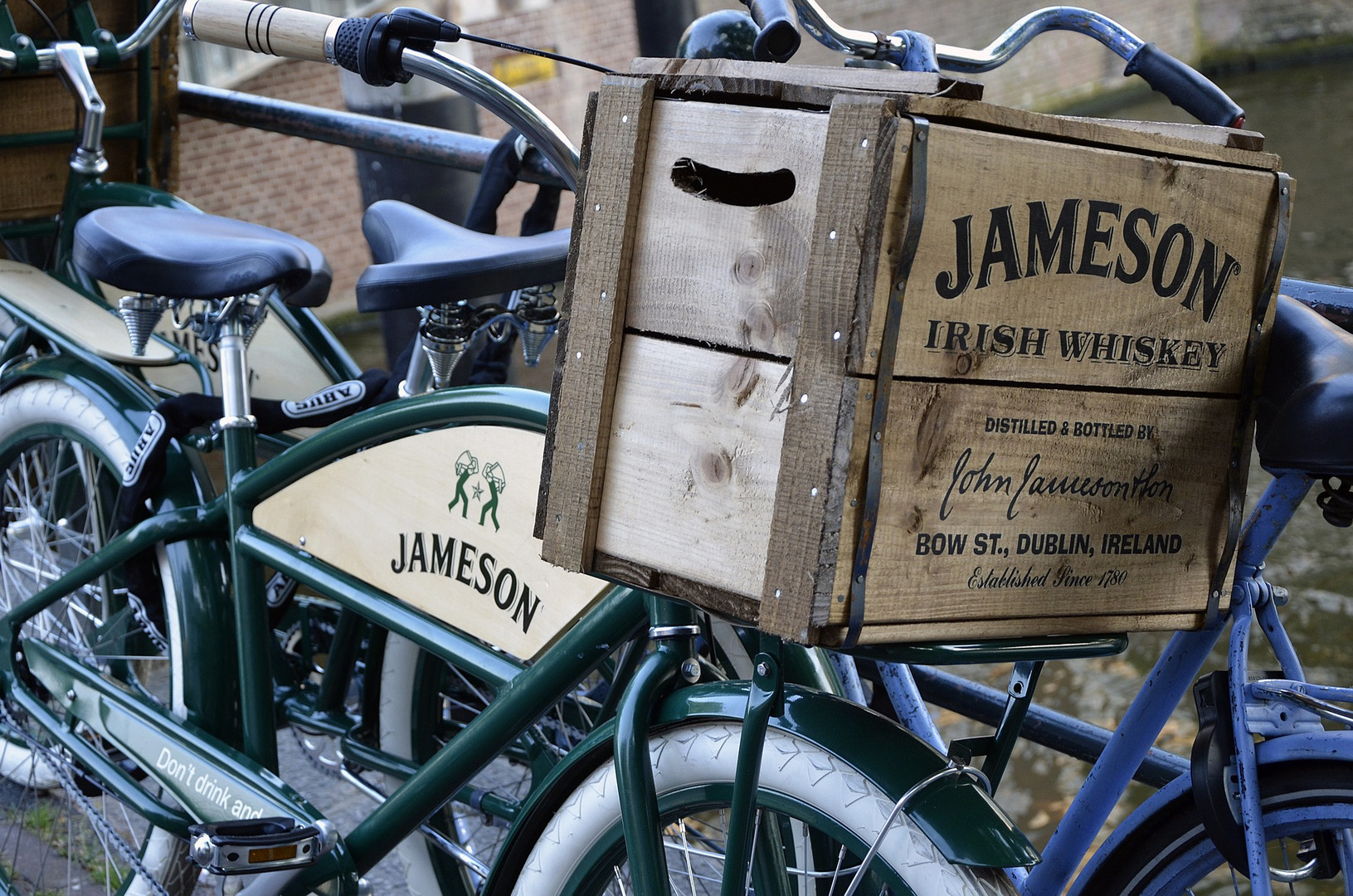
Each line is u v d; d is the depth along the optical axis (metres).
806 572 0.84
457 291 1.41
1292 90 10.77
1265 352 0.99
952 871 1.05
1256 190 0.95
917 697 1.36
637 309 0.96
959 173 0.80
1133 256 0.90
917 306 0.81
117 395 1.98
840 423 0.82
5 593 2.32
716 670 1.42
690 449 0.93
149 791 1.92
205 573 1.80
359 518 1.55
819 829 1.14
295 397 2.31
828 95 0.83
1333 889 2.02
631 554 0.97
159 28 2.06
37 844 2.16
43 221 2.42
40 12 2.21
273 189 8.24
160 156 2.52
